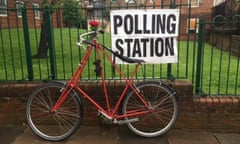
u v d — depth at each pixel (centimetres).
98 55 309
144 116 332
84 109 339
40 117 341
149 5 339
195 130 337
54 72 356
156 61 334
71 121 332
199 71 341
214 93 382
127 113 318
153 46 330
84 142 313
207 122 334
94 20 332
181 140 317
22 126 348
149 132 329
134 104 325
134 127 331
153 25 325
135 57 333
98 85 332
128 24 324
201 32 333
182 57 685
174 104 315
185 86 326
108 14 340
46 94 331
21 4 412
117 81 336
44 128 339
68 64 536
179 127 338
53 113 323
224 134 332
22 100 344
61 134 326
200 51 337
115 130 338
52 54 349
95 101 336
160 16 322
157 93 325
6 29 933
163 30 326
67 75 443
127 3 337
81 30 429
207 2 1298
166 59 335
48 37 345
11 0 754
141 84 312
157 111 327
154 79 337
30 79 355
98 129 340
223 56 737
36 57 582
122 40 329
